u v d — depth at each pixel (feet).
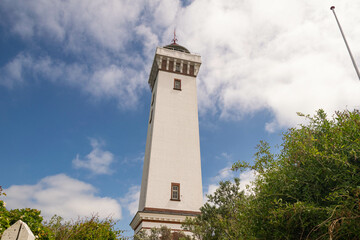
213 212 41.27
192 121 111.24
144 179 111.45
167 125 107.34
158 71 122.42
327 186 18.98
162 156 99.76
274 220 19.98
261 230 21.53
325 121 21.40
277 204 20.51
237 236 30.40
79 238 38.34
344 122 19.58
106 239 41.83
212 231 40.34
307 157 19.88
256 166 24.95
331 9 42.73
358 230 16.08
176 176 96.84
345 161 17.43
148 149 113.39
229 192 43.27
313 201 19.03
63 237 35.70
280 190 20.88
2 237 17.72
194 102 117.08
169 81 120.26
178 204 91.35
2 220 24.82
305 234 19.08
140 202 107.65
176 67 127.13
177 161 100.01
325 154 18.97
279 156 23.85
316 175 19.36
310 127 22.95
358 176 17.35
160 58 124.47
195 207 92.12
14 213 27.86
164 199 91.30
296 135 22.63
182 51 142.61
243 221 24.57
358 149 17.98
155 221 84.17
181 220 85.66
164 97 114.62
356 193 16.28
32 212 30.42
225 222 35.60
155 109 110.42
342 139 19.12
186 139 106.01
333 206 17.10
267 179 22.38
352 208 15.94
